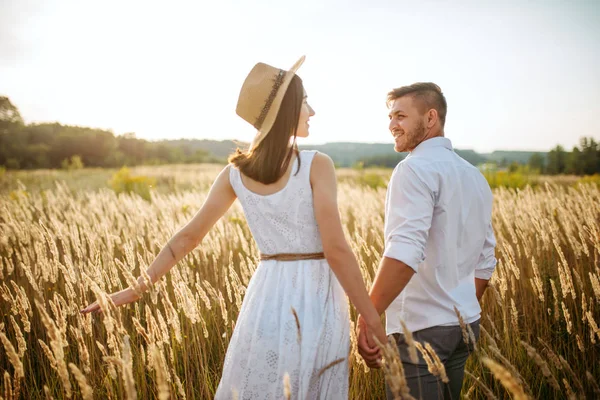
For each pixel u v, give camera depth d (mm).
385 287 1717
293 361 1622
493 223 5363
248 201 1750
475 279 2131
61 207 7672
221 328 3096
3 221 5641
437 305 1825
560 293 3197
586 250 3092
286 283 1708
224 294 3572
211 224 1871
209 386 2467
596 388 1447
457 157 1935
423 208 1739
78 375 1276
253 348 1667
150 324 1823
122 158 85312
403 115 1952
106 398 2289
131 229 4980
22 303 1917
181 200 7836
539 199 6594
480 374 2508
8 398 1462
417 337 1854
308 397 1630
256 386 1647
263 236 1767
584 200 5250
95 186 17625
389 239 1771
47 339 2730
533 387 2412
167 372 1894
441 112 1946
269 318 1685
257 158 1683
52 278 2713
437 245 1818
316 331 1653
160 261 1831
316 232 1728
